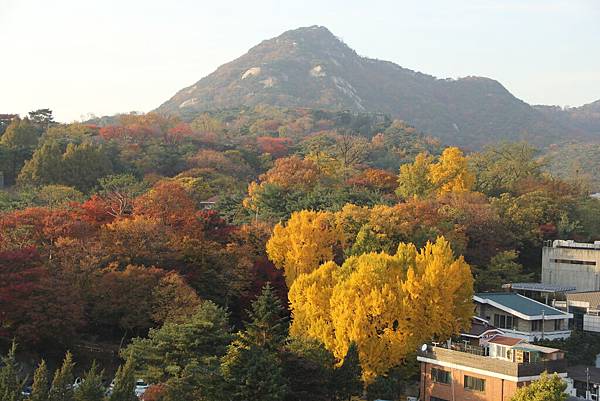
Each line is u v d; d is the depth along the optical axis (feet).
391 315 222.07
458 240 330.75
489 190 467.11
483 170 515.09
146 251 262.67
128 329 248.93
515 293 309.01
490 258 341.62
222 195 419.54
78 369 228.63
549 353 208.33
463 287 247.50
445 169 442.50
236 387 176.76
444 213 355.56
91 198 339.77
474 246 351.25
